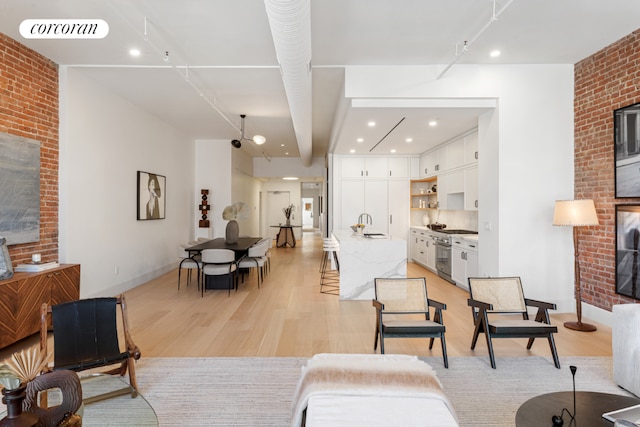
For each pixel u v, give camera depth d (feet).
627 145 11.94
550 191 14.35
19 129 12.34
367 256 16.90
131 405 6.05
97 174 16.11
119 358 7.75
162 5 9.98
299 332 12.41
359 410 5.16
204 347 11.01
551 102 14.34
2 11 10.32
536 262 14.34
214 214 28.68
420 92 14.19
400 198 28.02
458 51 12.93
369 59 13.61
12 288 10.25
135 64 14.08
